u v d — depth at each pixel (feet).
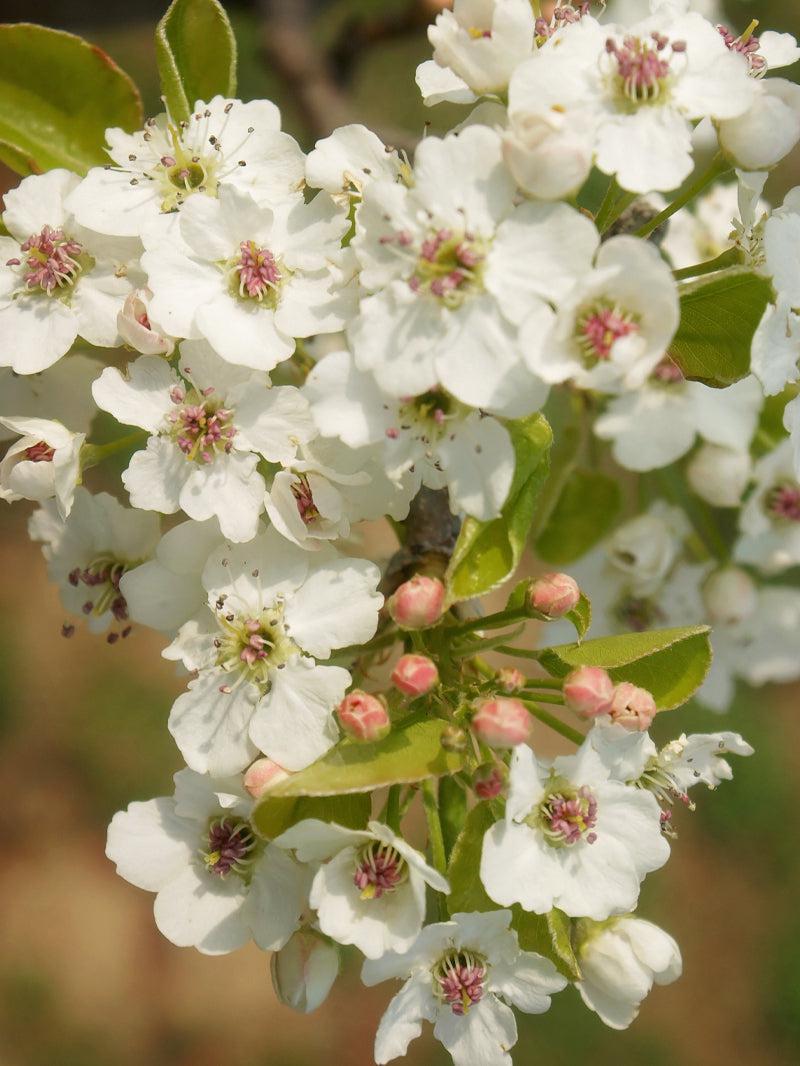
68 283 1.12
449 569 1.03
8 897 2.40
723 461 1.31
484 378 1.01
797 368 1.09
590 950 1.10
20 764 2.49
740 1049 2.35
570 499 1.34
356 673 1.13
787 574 1.57
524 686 1.07
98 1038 2.30
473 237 1.01
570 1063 2.29
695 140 1.23
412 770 1.02
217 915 1.10
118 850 1.11
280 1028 2.33
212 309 1.06
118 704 2.53
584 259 1.00
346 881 1.04
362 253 1.02
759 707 2.59
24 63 1.19
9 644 2.57
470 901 1.05
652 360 0.99
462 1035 1.07
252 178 1.10
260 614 1.07
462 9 1.06
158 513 1.17
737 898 2.48
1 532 2.68
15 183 2.66
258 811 1.02
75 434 1.13
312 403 1.03
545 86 1.04
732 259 1.13
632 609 1.35
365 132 1.10
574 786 1.06
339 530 1.07
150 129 1.11
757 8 2.17
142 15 1.52
